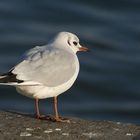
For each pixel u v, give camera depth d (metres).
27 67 9.50
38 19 25.61
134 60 21.84
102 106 18.78
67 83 9.94
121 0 27.22
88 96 19.38
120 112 18.50
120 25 24.98
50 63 9.71
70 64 9.95
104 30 24.53
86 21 25.38
